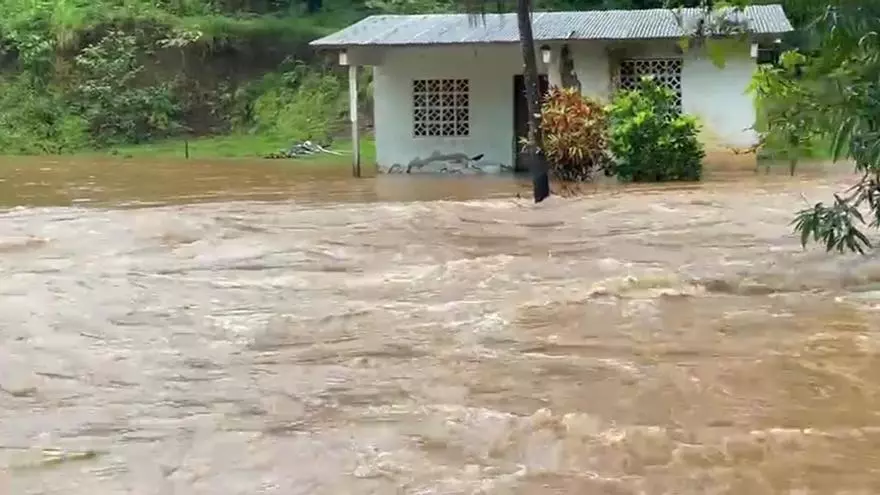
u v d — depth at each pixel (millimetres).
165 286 8719
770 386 5562
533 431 4887
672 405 5258
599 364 6051
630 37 18672
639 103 18203
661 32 18891
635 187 16891
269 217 13234
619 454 4574
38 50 31344
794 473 4328
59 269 9562
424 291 8359
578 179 18172
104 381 5910
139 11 32312
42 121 30141
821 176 17938
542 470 4402
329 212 13695
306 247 10758
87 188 18062
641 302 7703
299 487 4258
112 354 6512
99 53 31281
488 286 8500
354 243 11000
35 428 5078
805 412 5117
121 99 30516
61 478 4406
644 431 4859
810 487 4176
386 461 4539
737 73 19172
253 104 30844
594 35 18953
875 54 7508
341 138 28891
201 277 9148
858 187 8250
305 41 32188
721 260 9445
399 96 21297
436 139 21297
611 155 18109
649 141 17859
